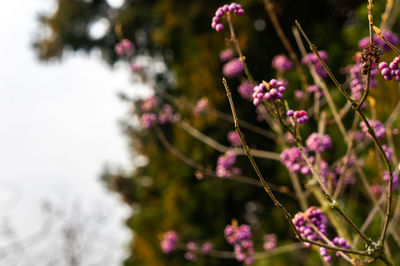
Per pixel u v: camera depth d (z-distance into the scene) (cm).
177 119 307
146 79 293
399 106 195
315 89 221
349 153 182
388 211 109
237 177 262
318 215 140
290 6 635
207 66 656
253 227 722
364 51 92
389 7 195
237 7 144
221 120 672
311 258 425
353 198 354
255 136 675
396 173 168
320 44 564
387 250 154
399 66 88
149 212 805
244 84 264
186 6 732
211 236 729
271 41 644
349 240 169
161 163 781
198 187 730
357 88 174
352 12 616
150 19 904
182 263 715
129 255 885
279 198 650
